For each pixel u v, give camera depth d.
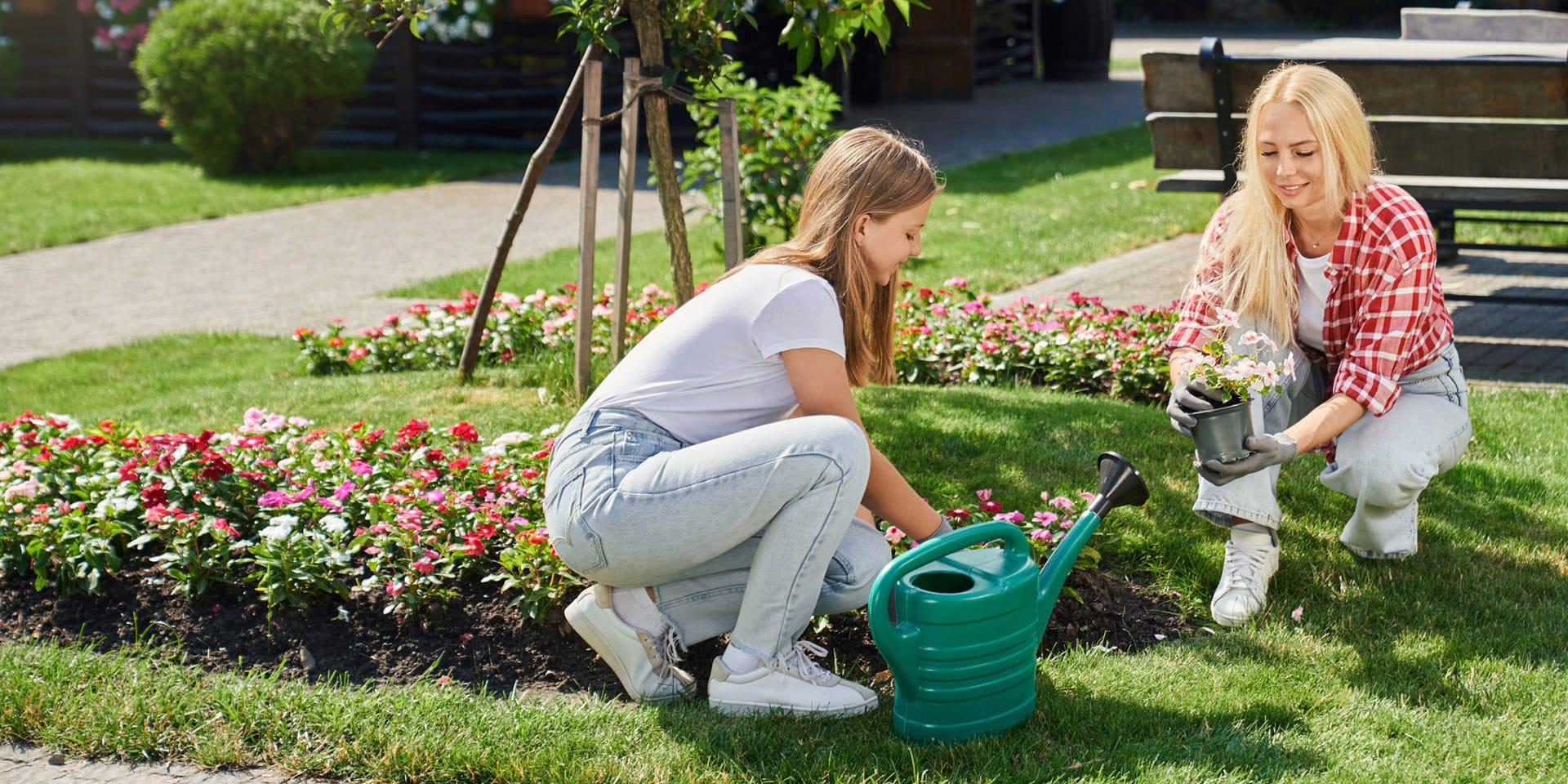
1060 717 2.81
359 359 6.24
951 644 2.62
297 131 13.43
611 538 2.70
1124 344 5.47
